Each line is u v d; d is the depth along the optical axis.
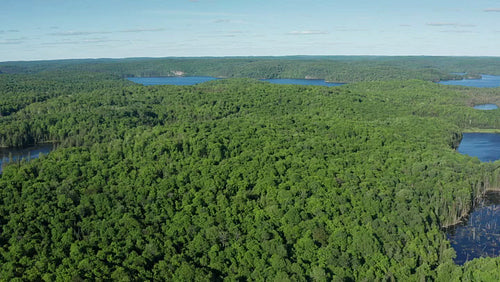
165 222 152.25
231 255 134.38
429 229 163.25
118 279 116.44
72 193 164.50
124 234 141.50
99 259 126.75
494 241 175.12
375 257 140.38
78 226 146.62
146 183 176.50
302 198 167.88
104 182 180.88
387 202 170.38
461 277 136.38
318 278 126.25
